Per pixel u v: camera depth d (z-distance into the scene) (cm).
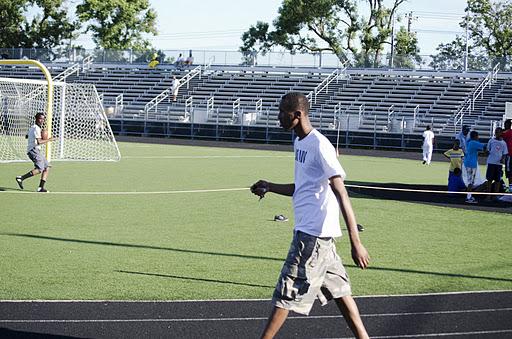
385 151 4225
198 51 5706
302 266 600
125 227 1339
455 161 2003
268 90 5253
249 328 734
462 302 853
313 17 6406
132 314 775
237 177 2367
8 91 3562
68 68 5822
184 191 1942
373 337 711
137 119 4956
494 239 1322
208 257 1086
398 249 1197
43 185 1831
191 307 806
